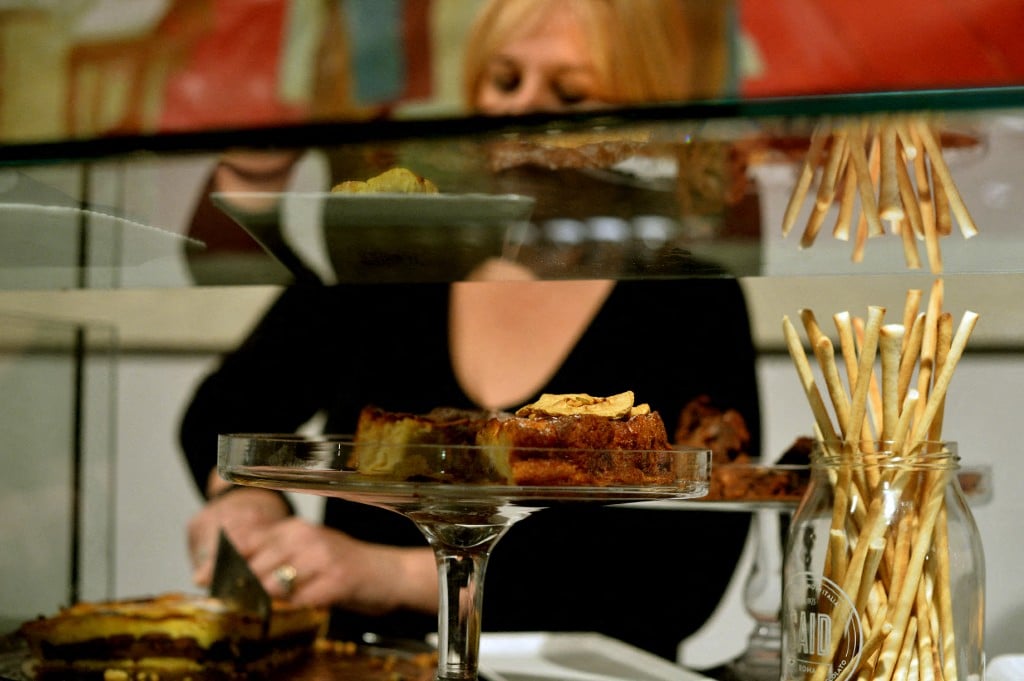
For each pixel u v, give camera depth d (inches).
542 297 66.4
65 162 22.3
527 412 27.0
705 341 63.1
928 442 24.3
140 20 66.1
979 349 59.6
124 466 73.3
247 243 28.6
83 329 62.7
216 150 21.7
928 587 24.0
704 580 64.1
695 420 46.1
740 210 25.5
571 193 24.5
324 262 30.5
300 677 35.3
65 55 53.9
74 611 37.9
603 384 64.7
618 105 20.3
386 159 22.6
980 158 22.8
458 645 25.0
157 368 73.3
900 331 24.1
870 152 22.7
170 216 26.1
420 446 23.5
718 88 46.7
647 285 64.2
